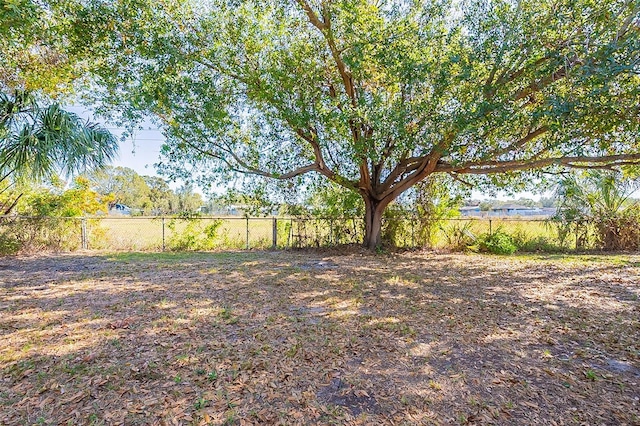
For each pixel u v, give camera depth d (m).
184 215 10.78
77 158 7.64
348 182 9.88
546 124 5.98
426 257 9.47
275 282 6.23
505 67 6.76
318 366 3.06
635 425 2.26
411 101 7.09
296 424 2.27
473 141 6.95
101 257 9.05
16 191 9.50
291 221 11.06
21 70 6.77
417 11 7.86
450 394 2.63
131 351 3.34
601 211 10.65
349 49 7.60
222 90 8.24
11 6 3.93
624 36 5.20
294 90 8.19
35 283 6.08
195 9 7.87
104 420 2.30
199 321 4.18
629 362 3.17
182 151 8.77
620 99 5.00
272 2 7.67
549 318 4.37
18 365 3.05
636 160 6.93
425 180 10.84
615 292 5.64
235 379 2.83
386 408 2.45
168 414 2.36
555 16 6.05
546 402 2.52
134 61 7.42
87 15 6.68
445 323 4.17
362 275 6.92
